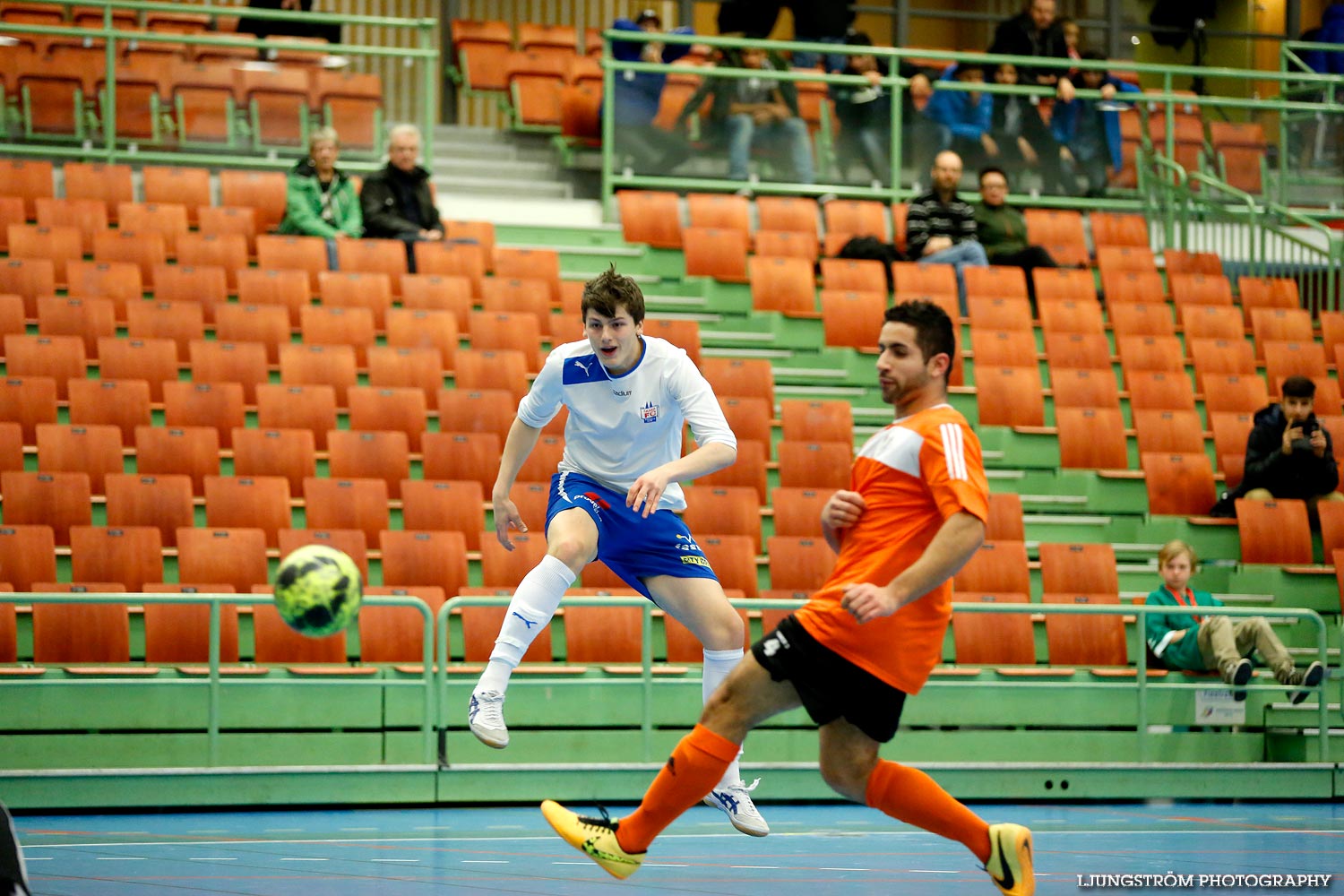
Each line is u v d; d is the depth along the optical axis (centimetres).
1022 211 3316
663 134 3256
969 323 2891
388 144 3241
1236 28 4650
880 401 2845
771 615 2064
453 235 2992
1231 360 2923
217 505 2095
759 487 2383
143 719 1808
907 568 971
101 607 1873
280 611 1002
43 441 2180
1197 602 2127
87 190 2938
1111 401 2731
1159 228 3450
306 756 1833
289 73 3189
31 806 1672
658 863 1378
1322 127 3528
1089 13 4578
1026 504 2577
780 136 3297
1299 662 2359
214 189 3070
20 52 3075
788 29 4469
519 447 1247
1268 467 2502
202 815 1688
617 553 1214
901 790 1005
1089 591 2269
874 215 3212
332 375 2473
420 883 1225
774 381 2819
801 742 1939
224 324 2536
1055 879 1288
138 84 3117
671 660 2017
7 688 1770
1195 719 2025
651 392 1184
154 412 2367
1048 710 2005
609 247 3103
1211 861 1419
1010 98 3372
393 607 1962
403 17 4653
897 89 3325
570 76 4194
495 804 1811
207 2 4022
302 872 1284
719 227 3138
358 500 2161
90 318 2520
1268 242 3453
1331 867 1382
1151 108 3459
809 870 1345
